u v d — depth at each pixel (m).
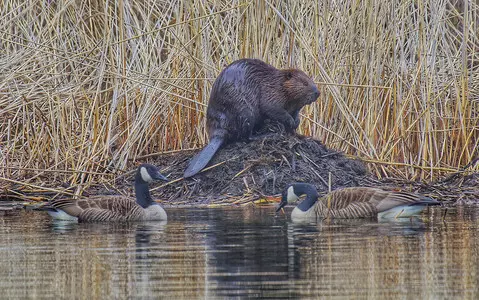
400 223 28.47
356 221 29.36
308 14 41.31
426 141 39.19
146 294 17.41
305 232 26.20
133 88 39.50
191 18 39.09
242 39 41.00
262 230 26.81
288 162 37.66
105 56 39.09
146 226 28.34
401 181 37.66
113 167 38.62
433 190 36.78
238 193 36.62
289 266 20.17
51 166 38.75
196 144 40.72
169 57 40.28
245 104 38.19
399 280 18.48
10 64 41.28
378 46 39.50
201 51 40.66
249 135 38.66
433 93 41.38
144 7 42.94
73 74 41.06
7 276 19.48
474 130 41.56
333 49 40.53
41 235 26.25
